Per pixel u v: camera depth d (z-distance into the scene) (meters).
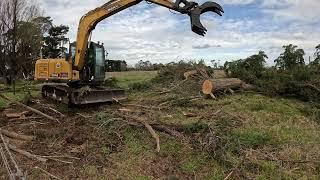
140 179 7.05
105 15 13.42
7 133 9.56
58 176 7.20
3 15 25.55
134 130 9.68
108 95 13.70
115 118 10.20
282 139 9.01
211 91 14.35
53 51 35.34
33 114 12.11
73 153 8.41
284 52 16.12
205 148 8.20
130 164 7.80
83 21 13.74
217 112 11.31
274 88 14.66
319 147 8.41
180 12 11.96
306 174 7.15
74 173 7.35
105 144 8.85
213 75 18.08
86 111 12.71
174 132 9.30
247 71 16.56
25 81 23.69
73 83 14.15
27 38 26.33
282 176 7.07
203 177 7.20
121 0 13.28
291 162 7.58
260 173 7.22
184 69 17.66
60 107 13.20
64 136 9.55
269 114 11.67
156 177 7.23
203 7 11.78
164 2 12.14
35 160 7.94
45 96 15.29
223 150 7.98
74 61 14.03
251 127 10.06
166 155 8.25
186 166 7.63
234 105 13.03
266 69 16.48
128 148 8.64
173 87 16.09
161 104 13.34
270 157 7.81
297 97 14.36
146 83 17.70
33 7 26.89
